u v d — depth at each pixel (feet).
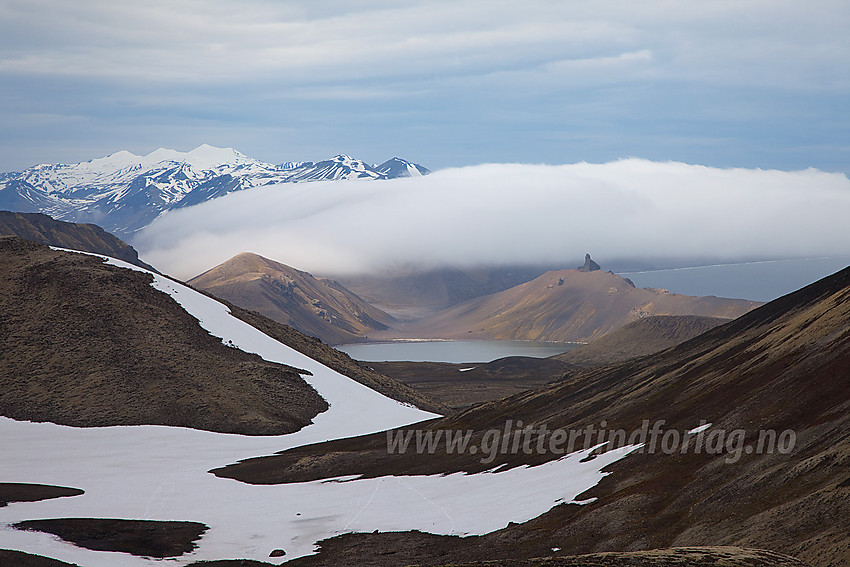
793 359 327.26
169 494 380.58
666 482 266.57
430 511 310.45
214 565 258.98
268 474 431.43
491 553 246.68
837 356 294.46
